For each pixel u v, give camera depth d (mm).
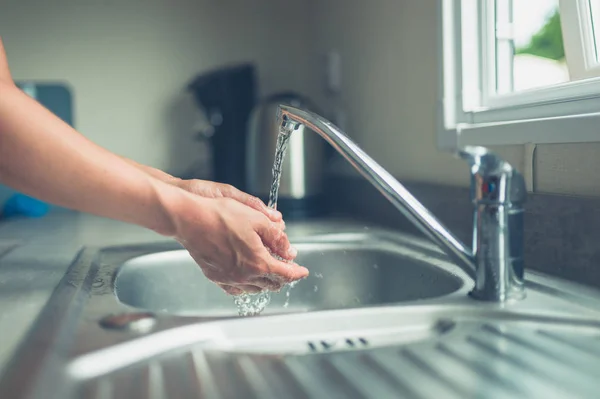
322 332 629
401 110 1341
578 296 691
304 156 1541
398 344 552
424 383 456
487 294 682
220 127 1884
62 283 761
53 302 651
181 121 2008
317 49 1981
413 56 1270
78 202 600
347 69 1703
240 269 690
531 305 662
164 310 1045
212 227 643
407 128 1311
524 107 939
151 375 481
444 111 1106
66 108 1942
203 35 2012
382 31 1438
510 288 682
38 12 1938
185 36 2004
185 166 2012
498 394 431
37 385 416
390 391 441
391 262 1045
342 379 466
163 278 1053
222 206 644
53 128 571
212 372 486
